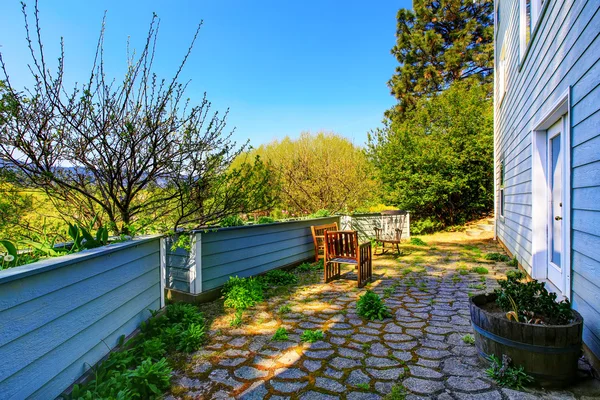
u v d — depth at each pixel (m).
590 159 2.53
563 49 3.17
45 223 3.79
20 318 1.68
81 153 3.56
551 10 3.62
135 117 3.74
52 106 3.29
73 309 2.12
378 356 2.71
